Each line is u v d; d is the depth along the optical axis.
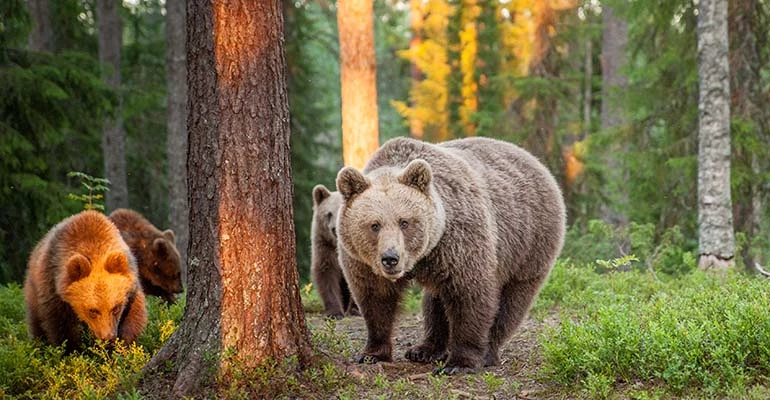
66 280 9.30
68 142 23.55
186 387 8.05
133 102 26.14
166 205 31.91
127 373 8.48
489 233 9.03
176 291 14.33
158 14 36.88
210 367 8.10
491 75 30.25
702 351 7.94
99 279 9.29
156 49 30.73
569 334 8.71
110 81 27.53
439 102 31.08
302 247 28.56
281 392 8.09
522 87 26.47
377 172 8.91
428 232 8.38
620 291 14.09
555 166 26.66
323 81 48.34
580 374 8.24
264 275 8.24
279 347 8.37
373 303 9.30
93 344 9.76
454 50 31.16
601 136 22.64
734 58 19.72
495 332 10.02
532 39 27.47
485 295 8.95
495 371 9.23
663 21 20.62
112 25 27.67
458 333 9.09
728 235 16.78
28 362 9.03
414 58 31.83
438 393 8.21
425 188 8.51
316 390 8.24
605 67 29.67
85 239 9.87
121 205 26.58
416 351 9.92
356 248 8.48
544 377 8.47
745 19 19.67
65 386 8.77
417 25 33.66
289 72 28.91
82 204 19.64
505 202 9.66
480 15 30.09
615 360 8.06
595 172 26.89
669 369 7.53
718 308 9.45
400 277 8.91
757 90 19.88
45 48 26.73
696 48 20.34
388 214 8.23
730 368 7.44
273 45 8.20
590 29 27.20
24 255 19.70
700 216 17.12
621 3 23.67
